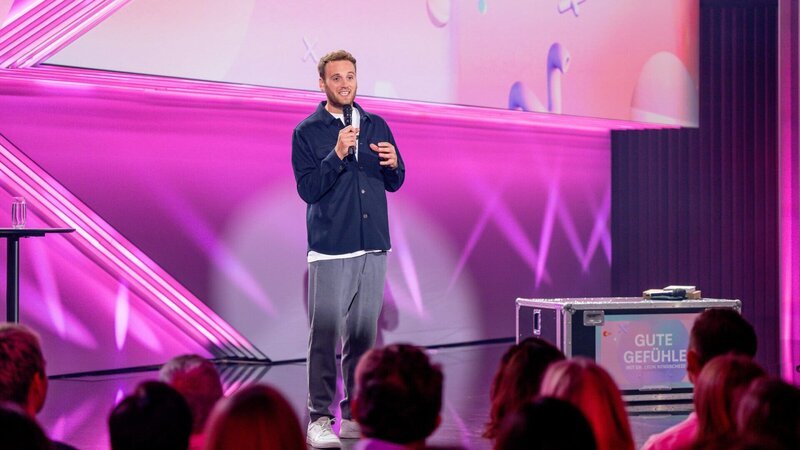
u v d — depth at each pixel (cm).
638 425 636
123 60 778
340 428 582
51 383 812
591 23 1070
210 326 941
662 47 1120
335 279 560
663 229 1241
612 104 1088
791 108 1112
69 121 841
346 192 562
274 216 976
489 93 1002
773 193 1203
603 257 1263
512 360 346
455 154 1134
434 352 1078
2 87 805
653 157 1242
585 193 1248
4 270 819
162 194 898
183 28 807
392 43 937
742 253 1216
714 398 290
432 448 215
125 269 885
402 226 1093
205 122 926
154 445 232
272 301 980
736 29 1205
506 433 194
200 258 926
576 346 711
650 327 721
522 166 1191
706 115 1216
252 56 848
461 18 980
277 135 975
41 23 734
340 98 565
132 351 895
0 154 805
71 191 841
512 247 1185
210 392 277
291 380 862
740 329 397
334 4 898
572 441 189
